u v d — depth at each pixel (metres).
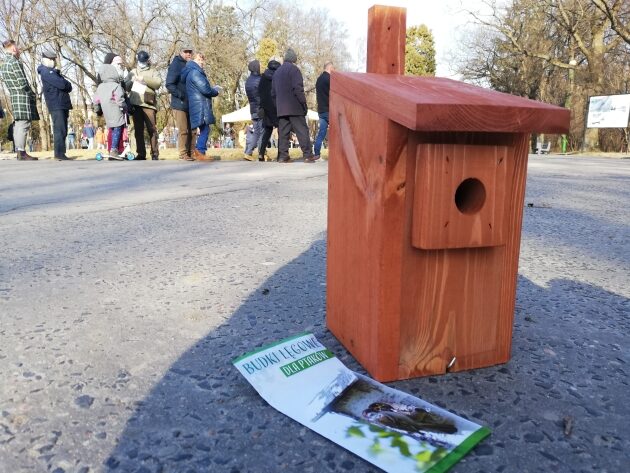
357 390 1.29
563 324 1.79
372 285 1.35
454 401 1.28
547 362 1.49
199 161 8.98
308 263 2.49
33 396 1.29
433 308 1.36
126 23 23.75
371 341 1.37
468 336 1.42
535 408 1.25
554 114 1.19
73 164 8.19
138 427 1.16
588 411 1.25
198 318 1.80
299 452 1.08
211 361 1.48
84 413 1.22
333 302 1.64
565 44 29.70
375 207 1.30
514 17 30.38
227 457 1.06
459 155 1.23
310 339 1.55
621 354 1.56
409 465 1.03
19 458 1.06
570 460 1.07
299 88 8.43
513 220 1.39
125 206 4.05
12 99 9.26
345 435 1.12
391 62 1.52
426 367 1.39
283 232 3.17
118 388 1.33
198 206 4.07
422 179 1.23
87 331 1.69
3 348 1.56
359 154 1.37
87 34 22.77
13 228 3.23
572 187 5.94
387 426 1.15
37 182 5.70
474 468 1.03
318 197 4.55
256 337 1.64
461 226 1.26
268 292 2.07
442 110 1.10
